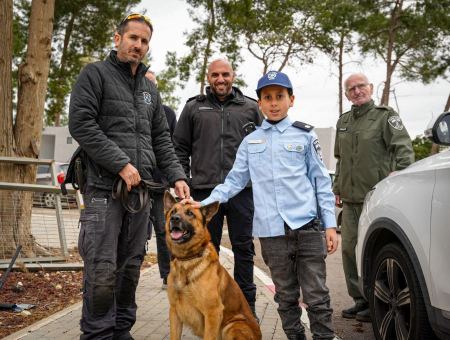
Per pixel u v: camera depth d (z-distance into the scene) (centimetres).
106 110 366
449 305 301
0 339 417
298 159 384
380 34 2941
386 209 389
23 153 761
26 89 768
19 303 534
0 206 686
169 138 432
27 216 709
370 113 547
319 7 2856
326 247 375
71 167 378
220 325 367
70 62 2828
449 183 313
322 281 372
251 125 496
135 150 374
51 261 704
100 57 2875
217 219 482
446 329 306
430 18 2702
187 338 436
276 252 379
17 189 648
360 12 2828
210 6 2689
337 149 589
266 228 379
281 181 380
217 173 487
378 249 426
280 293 385
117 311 402
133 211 367
